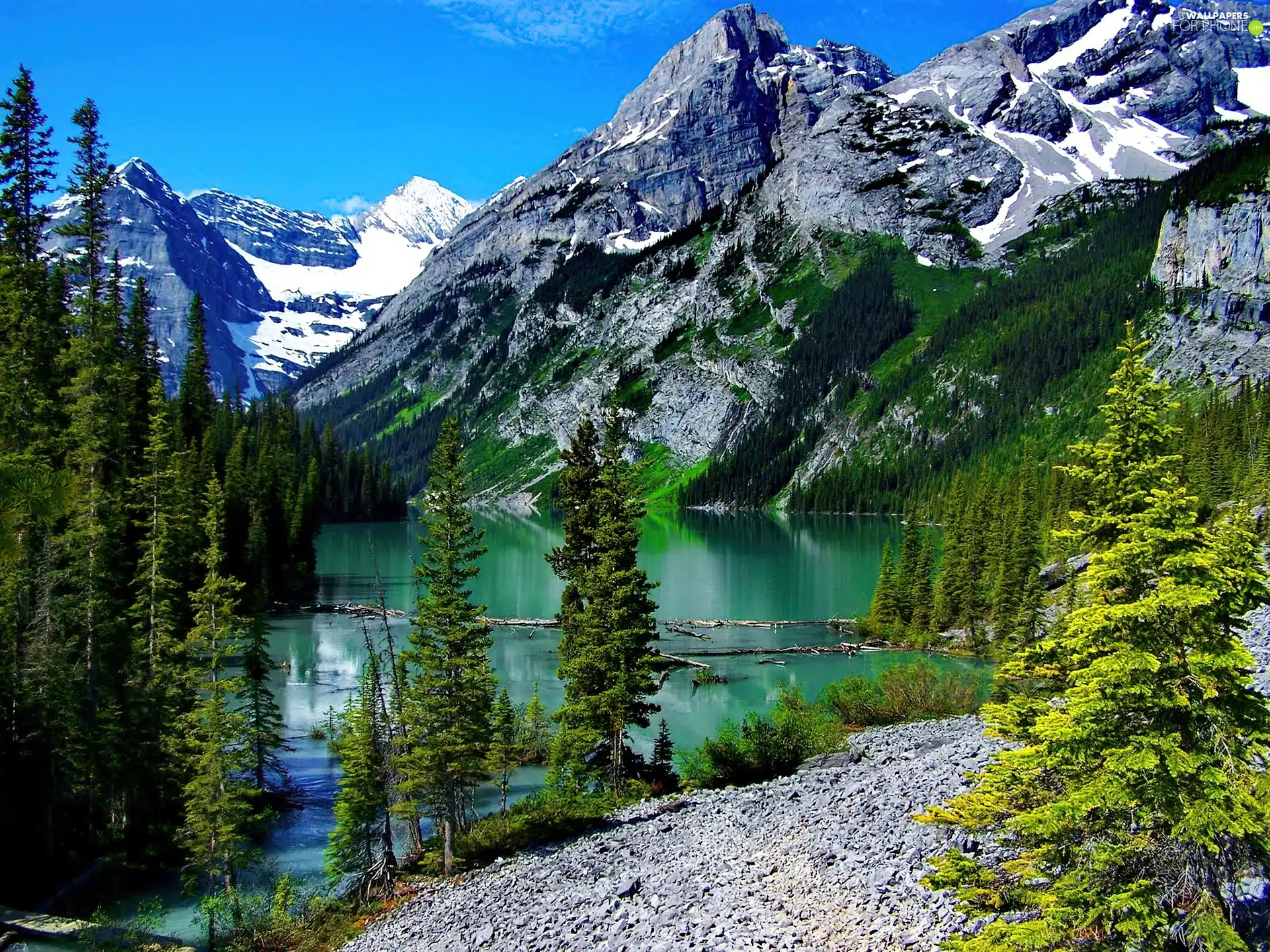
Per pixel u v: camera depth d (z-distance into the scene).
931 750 34.09
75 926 29.12
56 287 52.34
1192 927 11.02
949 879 14.26
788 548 158.25
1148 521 11.95
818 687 63.41
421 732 33.50
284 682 65.25
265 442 130.62
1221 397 170.25
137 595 42.72
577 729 39.78
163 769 37.66
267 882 34.22
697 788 39.31
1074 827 12.54
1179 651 11.59
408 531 191.50
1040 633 54.66
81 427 43.12
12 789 33.72
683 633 84.81
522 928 24.39
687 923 21.25
